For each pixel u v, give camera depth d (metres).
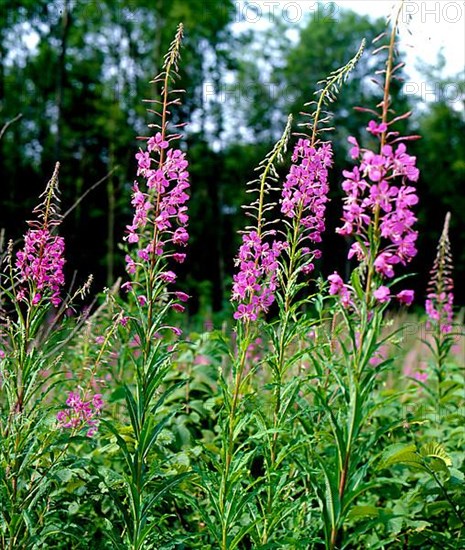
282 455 3.96
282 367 4.34
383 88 3.55
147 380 3.79
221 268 24.47
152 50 27.42
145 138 4.12
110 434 4.86
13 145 26.30
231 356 4.16
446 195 33.84
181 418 5.72
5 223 23.27
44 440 4.23
